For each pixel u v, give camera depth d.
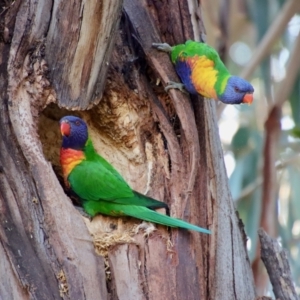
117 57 7.62
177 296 6.47
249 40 16.23
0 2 7.14
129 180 7.74
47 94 6.99
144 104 7.61
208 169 7.44
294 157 12.12
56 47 6.83
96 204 7.30
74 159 7.55
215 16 12.20
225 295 6.96
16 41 6.93
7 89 6.79
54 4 6.79
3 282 6.01
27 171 6.51
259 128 13.56
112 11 6.52
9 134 6.61
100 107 7.65
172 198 7.12
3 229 6.19
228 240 7.27
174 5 8.00
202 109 7.68
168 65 7.67
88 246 6.34
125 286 6.40
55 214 6.36
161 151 7.53
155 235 6.76
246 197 12.27
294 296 7.31
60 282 6.11
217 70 7.65
